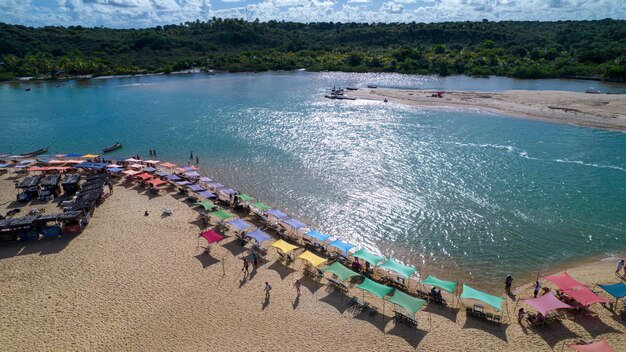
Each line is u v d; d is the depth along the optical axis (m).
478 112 99.69
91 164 61.97
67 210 44.94
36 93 137.38
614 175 59.38
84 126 92.69
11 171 62.50
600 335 28.39
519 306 32.09
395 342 28.02
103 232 42.94
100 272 35.72
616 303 31.52
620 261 36.41
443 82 153.50
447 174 60.56
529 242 42.31
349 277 34.31
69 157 68.12
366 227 45.72
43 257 38.09
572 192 53.88
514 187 55.69
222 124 92.81
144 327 29.27
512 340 28.16
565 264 38.44
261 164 66.19
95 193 49.12
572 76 158.00
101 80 169.00
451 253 40.59
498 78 163.12
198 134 84.75
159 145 77.75
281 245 38.22
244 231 43.75
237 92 136.88
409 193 54.19
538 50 191.12
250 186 57.22
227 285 34.19
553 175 59.72
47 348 27.31
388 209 49.81
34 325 29.41
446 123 90.06
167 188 55.44
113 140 81.62
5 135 85.94
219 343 27.84
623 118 89.75
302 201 52.22
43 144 79.81
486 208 49.72
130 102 120.56
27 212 47.75
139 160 65.75
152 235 42.41
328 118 96.69
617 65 147.75
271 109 108.19
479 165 64.12
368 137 80.06
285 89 142.12
